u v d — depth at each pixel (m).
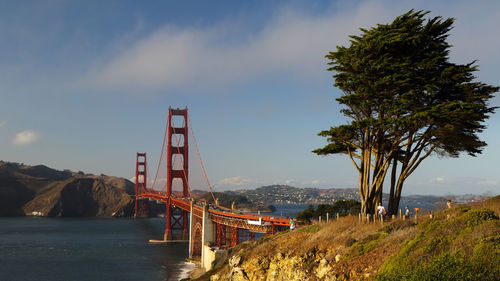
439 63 38.22
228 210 103.44
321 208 58.84
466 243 22.06
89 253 123.56
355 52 39.16
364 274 28.28
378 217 40.34
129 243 150.38
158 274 90.25
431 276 20.02
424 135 39.66
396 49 38.41
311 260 37.44
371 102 40.06
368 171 42.03
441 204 34.72
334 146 43.94
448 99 38.31
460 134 38.34
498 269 18.45
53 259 112.19
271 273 41.50
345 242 35.47
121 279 85.88
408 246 26.03
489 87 35.38
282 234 51.50
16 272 93.94
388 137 42.03
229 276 47.94
